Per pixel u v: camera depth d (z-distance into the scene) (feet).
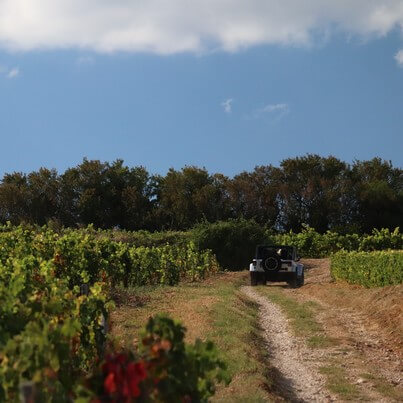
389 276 115.85
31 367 27.61
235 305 94.68
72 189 344.28
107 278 107.86
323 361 63.77
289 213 334.85
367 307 97.66
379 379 56.80
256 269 152.97
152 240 223.92
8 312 35.45
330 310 101.24
